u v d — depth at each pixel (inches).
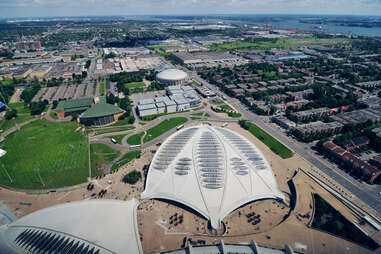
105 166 5506.9
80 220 3230.8
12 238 3006.9
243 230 3782.0
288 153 5900.6
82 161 5698.8
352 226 3814.0
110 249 2869.1
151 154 5974.4
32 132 7140.8
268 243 3368.6
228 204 3885.3
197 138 5187.0
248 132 7052.2
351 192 4542.3
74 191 4741.6
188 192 4065.0
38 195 4653.1
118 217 3447.3
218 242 3442.4
